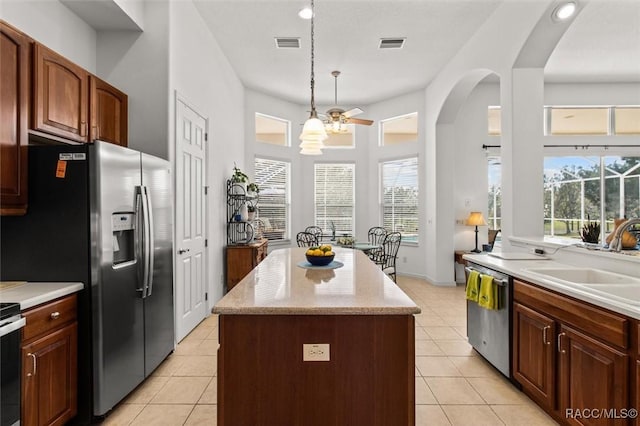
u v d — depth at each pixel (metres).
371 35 4.07
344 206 6.66
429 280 5.65
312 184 6.62
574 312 1.81
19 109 1.92
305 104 6.60
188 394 2.33
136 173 2.36
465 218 5.57
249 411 1.53
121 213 2.22
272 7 3.54
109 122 2.75
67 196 2.00
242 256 4.69
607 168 5.55
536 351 2.13
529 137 3.23
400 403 1.53
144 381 2.50
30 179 2.01
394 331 1.53
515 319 2.36
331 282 1.97
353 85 5.66
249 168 5.84
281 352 1.53
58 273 2.00
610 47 4.32
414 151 5.96
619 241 2.30
